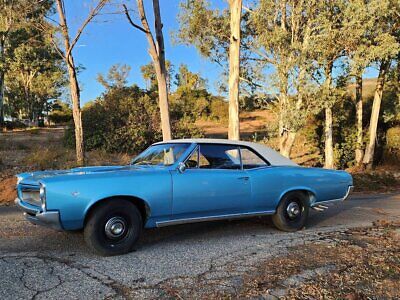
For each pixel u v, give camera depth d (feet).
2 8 45.47
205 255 15.78
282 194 19.60
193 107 121.19
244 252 16.25
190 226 20.85
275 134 55.98
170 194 16.25
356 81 63.87
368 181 46.78
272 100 54.19
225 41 62.69
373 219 24.56
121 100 68.39
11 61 136.05
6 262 14.46
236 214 18.53
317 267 14.43
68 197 14.34
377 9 43.52
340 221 23.73
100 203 15.16
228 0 44.47
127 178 15.52
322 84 47.83
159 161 18.11
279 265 14.56
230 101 44.83
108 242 15.37
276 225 20.25
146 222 16.17
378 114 63.82
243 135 93.20
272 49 50.03
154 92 82.99
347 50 46.06
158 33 40.34
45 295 11.51
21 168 42.88
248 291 12.07
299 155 71.36
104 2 39.91
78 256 15.35
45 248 16.38
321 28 46.78
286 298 11.67
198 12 59.93
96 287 12.19
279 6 50.06
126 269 13.91
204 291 12.01
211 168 17.93
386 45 44.45
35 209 14.74
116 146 63.41
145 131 65.21
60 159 48.83
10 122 136.05
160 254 15.84
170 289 12.12
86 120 65.00
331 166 59.26
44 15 44.83
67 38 42.80
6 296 11.39
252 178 18.60
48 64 157.69
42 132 102.06
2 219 22.11
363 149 66.74
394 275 13.83
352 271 14.10
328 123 59.31
